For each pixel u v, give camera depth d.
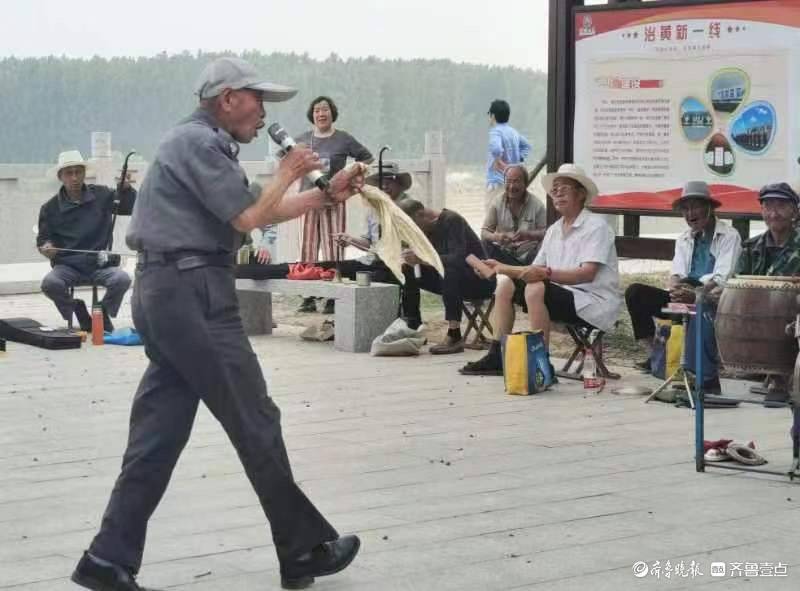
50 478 7.72
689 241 10.21
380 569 5.90
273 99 5.68
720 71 11.55
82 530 6.64
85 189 13.25
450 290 11.98
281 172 5.44
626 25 12.05
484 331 13.10
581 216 10.62
